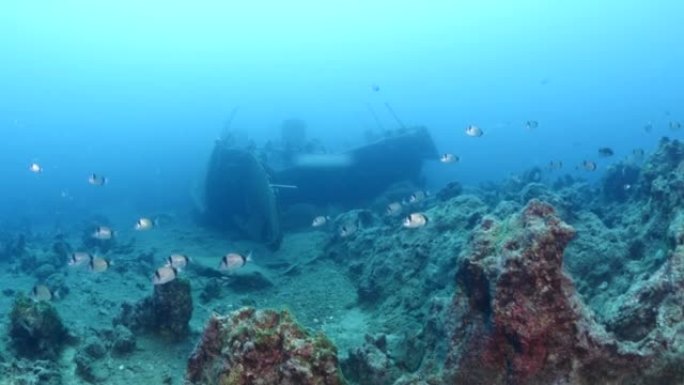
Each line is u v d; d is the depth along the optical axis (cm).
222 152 2080
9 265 1898
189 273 1458
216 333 536
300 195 2155
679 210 841
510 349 463
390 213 1452
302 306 1177
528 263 447
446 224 1157
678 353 448
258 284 1345
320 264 1505
